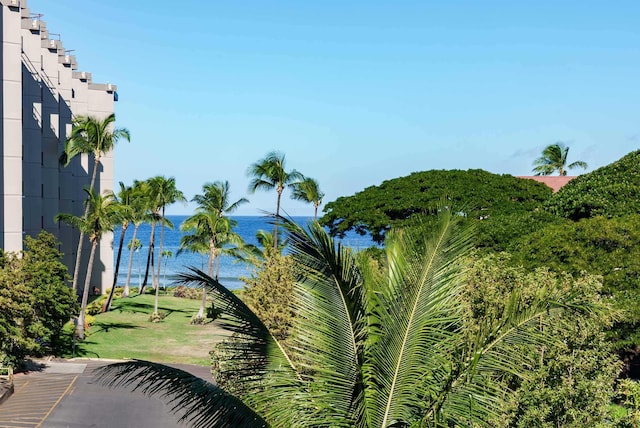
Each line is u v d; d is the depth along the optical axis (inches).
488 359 366.3
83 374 1359.5
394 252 383.2
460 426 365.1
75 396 1174.3
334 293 365.1
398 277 368.8
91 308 2335.1
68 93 2596.0
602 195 1432.1
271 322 898.7
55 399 1149.7
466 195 1996.8
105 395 1186.6
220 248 2395.4
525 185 2123.5
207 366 1488.7
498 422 515.2
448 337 369.1
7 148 1702.8
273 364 381.7
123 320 2194.9
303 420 368.8
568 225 1157.7
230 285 3986.2
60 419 1031.0
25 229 1983.3
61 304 1485.0
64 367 1419.8
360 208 2026.3
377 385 370.3
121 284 4215.1
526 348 442.0
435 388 365.4
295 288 374.6
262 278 970.1
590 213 1438.2
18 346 1307.8
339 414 370.3
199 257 6314.0
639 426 557.6
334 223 2089.1
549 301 376.5
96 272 2960.1
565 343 582.6
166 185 2856.8
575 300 408.8
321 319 367.9
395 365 368.2
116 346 1704.0
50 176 2295.8
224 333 1964.8
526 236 1222.3
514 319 374.6
